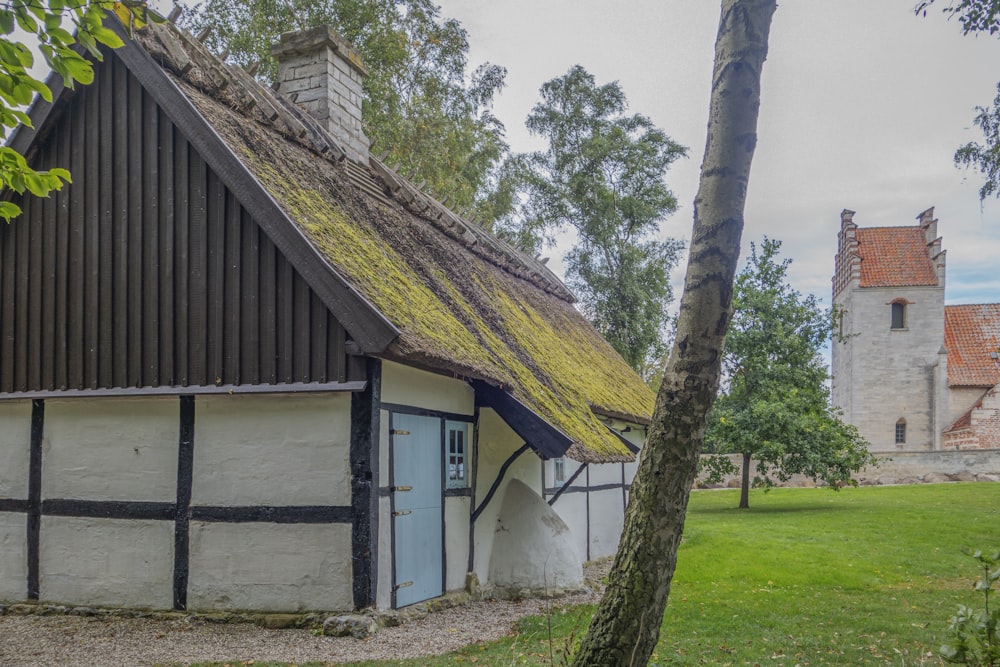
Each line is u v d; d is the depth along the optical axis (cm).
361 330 673
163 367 761
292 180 834
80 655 605
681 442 411
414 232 1091
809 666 636
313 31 1092
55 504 792
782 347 2230
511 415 860
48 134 838
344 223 852
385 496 726
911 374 3894
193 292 757
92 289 804
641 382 1830
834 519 1773
